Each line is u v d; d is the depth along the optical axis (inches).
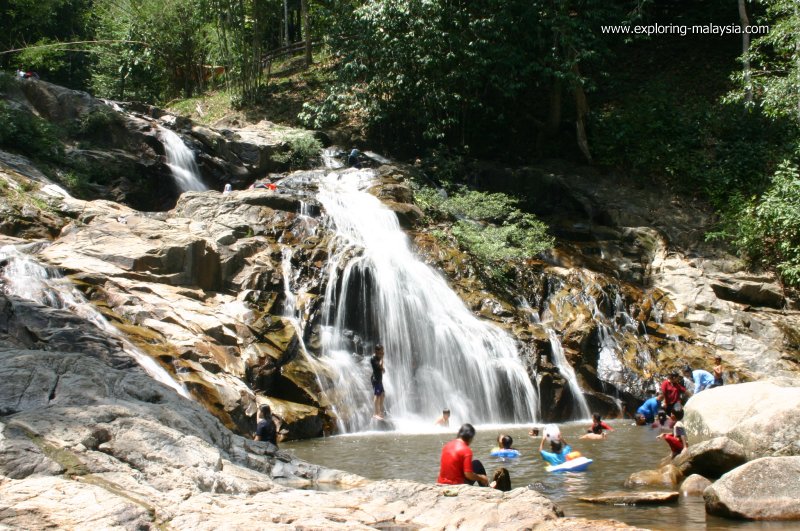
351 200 831.1
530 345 693.3
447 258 783.7
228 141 989.2
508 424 637.9
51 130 836.0
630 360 727.7
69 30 1533.0
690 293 874.1
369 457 446.9
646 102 1143.0
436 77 1060.5
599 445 504.7
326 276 679.7
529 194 1031.6
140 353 479.2
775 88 924.0
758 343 812.0
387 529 238.7
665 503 321.7
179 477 262.4
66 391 308.8
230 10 1262.3
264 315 609.9
